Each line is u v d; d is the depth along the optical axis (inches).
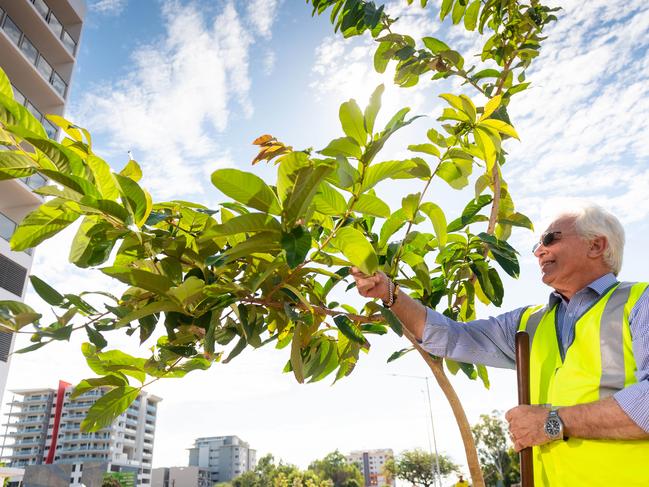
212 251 65.0
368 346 82.2
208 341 60.3
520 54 97.0
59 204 60.4
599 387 47.1
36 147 51.7
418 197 66.8
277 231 54.3
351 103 50.7
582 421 44.6
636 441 42.8
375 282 65.9
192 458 5718.5
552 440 47.4
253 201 51.6
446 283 80.4
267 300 64.9
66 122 54.7
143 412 4483.3
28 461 3944.4
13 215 696.4
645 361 44.0
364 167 53.9
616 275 55.9
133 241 60.9
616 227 55.5
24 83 774.5
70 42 906.1
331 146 52.8
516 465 1950.1
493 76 97.7
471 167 66.9
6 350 641.6
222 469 5580.7
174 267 64.1
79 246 63.6
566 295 57.0
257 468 4340.6
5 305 55.1
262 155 72.2
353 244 56.6
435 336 67.4
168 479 5132.9
